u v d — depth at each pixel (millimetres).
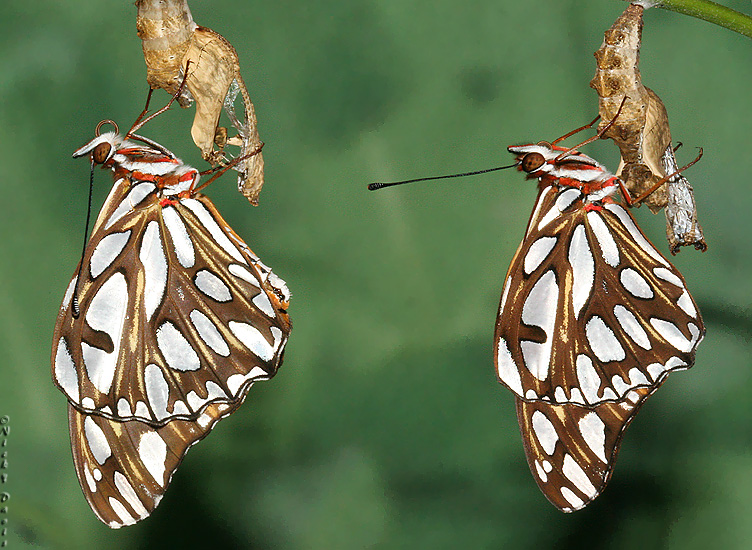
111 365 628
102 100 676
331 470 674
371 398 674
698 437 669
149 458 629
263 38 678
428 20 675
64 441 668
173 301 628
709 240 671
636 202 625
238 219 675
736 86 673
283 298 629
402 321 674
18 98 675
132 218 628
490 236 673
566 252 628
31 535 666
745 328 668
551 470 630
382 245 674
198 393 630
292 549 671
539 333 628
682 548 666
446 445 673
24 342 670
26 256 673
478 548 671
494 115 674
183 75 619
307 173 676
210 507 673
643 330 628
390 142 675
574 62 673
